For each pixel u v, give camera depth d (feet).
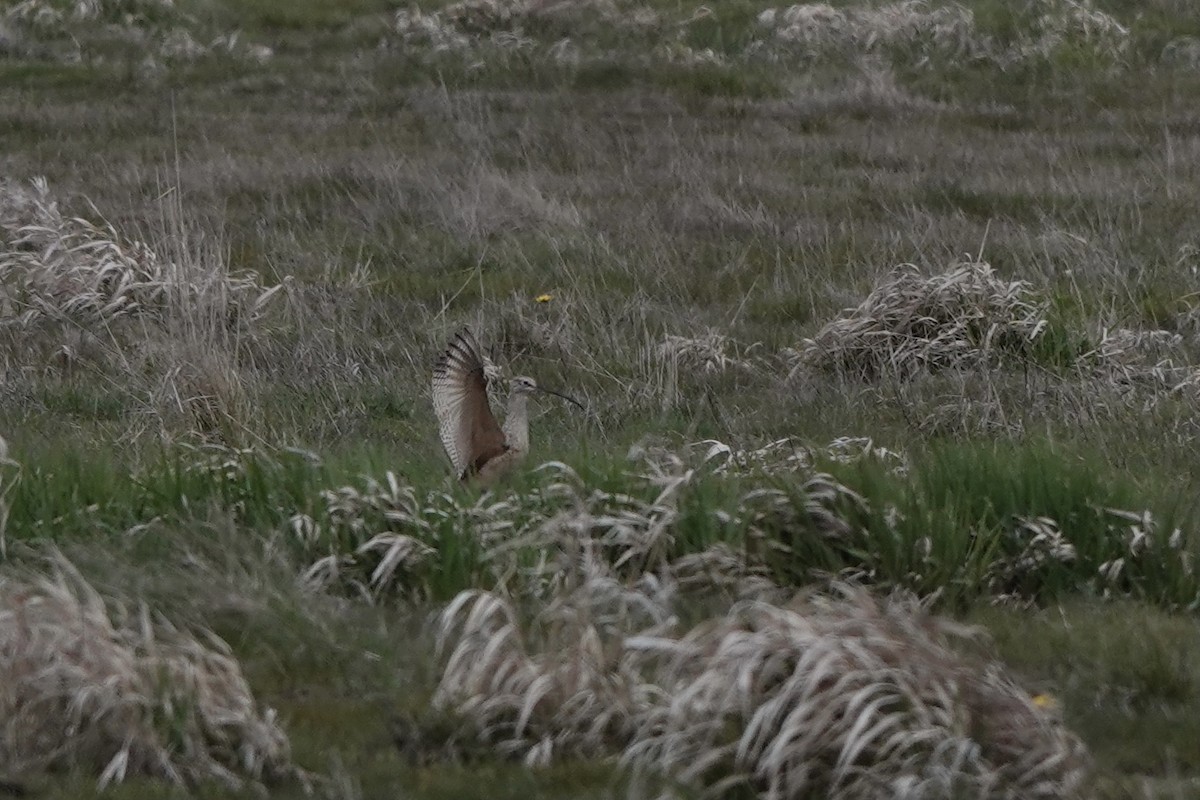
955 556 68.80
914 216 152.25
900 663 53.16
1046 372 106.83
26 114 199.00
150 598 62.85
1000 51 231.50
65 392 106.63
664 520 68.90
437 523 69.77
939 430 96.17
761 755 52.08
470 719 55.06
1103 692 58.49
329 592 67.62
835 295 129.59
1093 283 127.54
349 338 119.44
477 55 229.66
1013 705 52.70
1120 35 234.38
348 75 223.51
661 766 51.83
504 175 168.86
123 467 80.02
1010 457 76.69
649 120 199.11
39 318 122.83
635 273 136.15
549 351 117.80
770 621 55.57
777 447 87.10
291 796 51.47
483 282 135.85
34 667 54.80
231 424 92.73
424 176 168.25
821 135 193.47
